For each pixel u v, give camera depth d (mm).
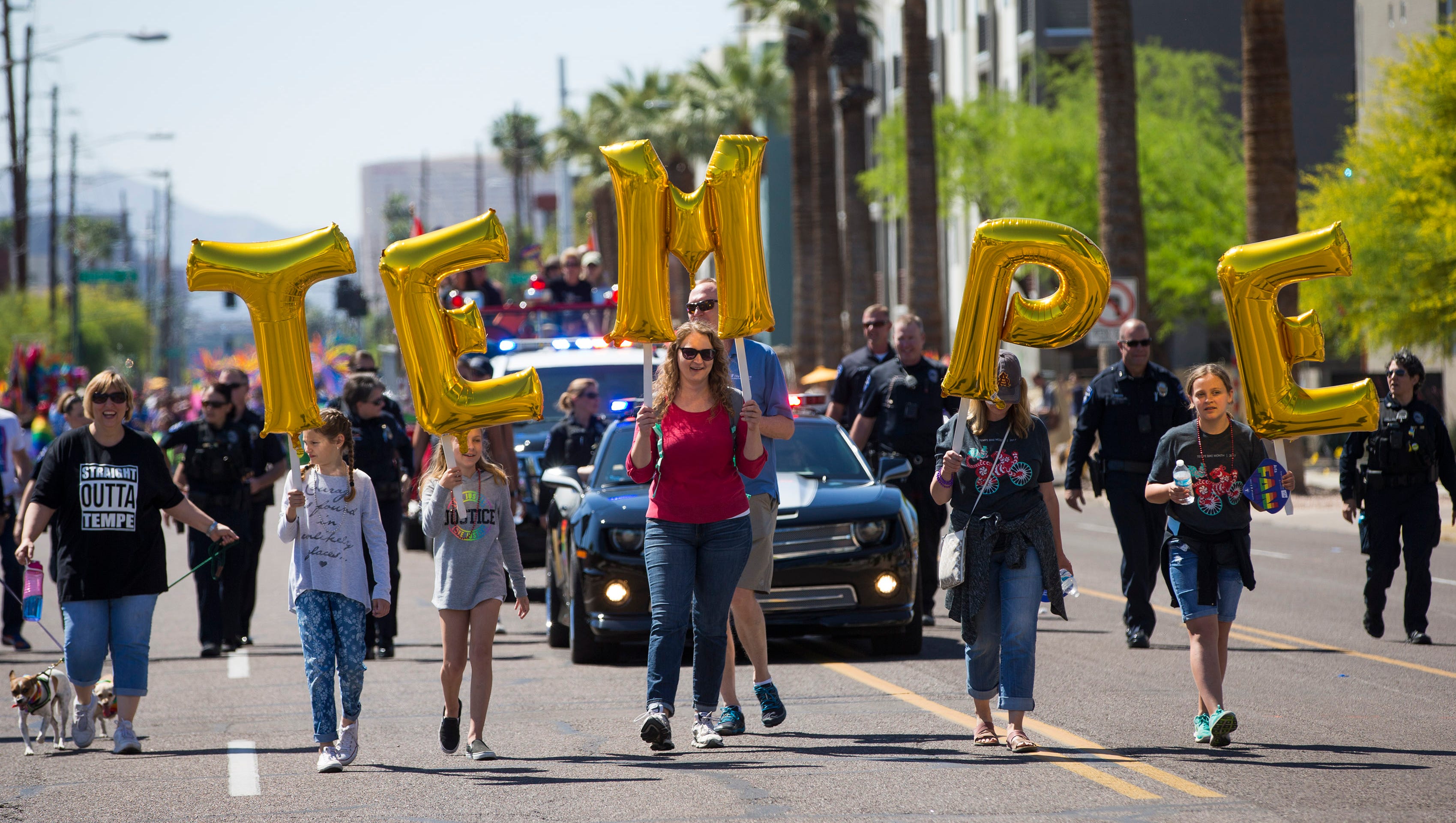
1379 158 110562
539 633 48500
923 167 132125
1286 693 33781
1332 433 28594
